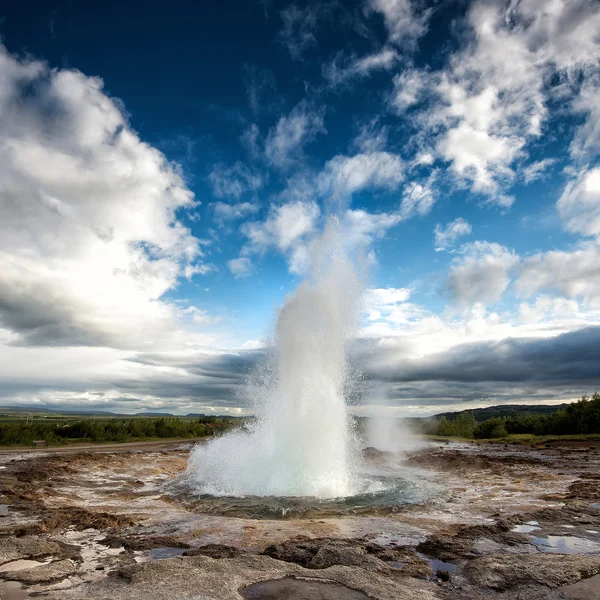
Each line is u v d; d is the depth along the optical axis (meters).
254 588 5.36
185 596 4.96
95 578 5.89
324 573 5.86
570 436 38.78
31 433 32.69
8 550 6.97
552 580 5.76
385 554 7.00
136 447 30.98
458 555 7.02
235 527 8.90
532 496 12.55
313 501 11.56
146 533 8.45
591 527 8.80
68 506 11.02
